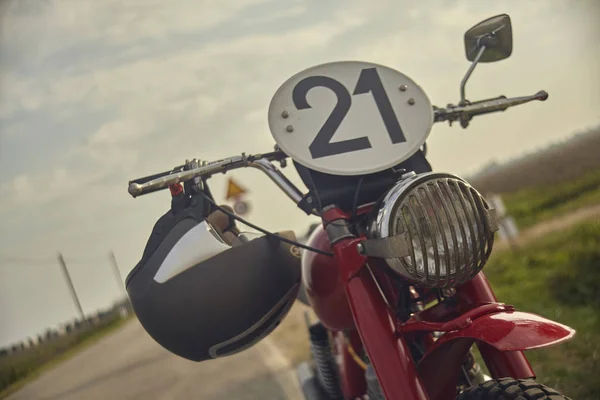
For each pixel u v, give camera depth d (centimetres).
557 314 517
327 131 237
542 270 707
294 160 230
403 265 199
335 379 331
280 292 250
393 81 253
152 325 244
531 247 869
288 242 241
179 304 237
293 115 239
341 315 261
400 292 222
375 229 206
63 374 1188
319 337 335
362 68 254
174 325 239
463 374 251
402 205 202
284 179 242
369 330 203
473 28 280
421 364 205
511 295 628
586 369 395
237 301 238
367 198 235
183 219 246
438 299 230
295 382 561
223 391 592
